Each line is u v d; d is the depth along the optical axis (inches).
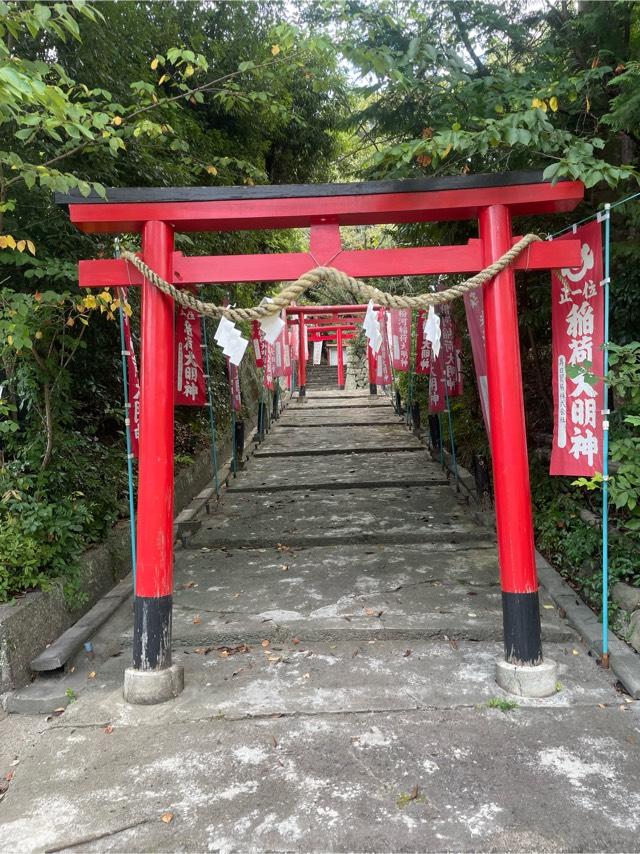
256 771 110.4
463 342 322.0
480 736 118.8
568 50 181.5
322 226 143.1
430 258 142.6
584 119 178.9
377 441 418.9
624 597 160.1
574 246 140.1
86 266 142.0
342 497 295.7
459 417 352.8
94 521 198.7
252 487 315.9
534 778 106.0
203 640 164.2
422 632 162.9
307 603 181.8
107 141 161.6
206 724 126.5
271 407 526.0
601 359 139.3
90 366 235.9
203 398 247.6
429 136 165.5
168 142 251.8
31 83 96.3
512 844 91.4
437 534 236.1
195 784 107.6
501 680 136.9
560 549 205.0
